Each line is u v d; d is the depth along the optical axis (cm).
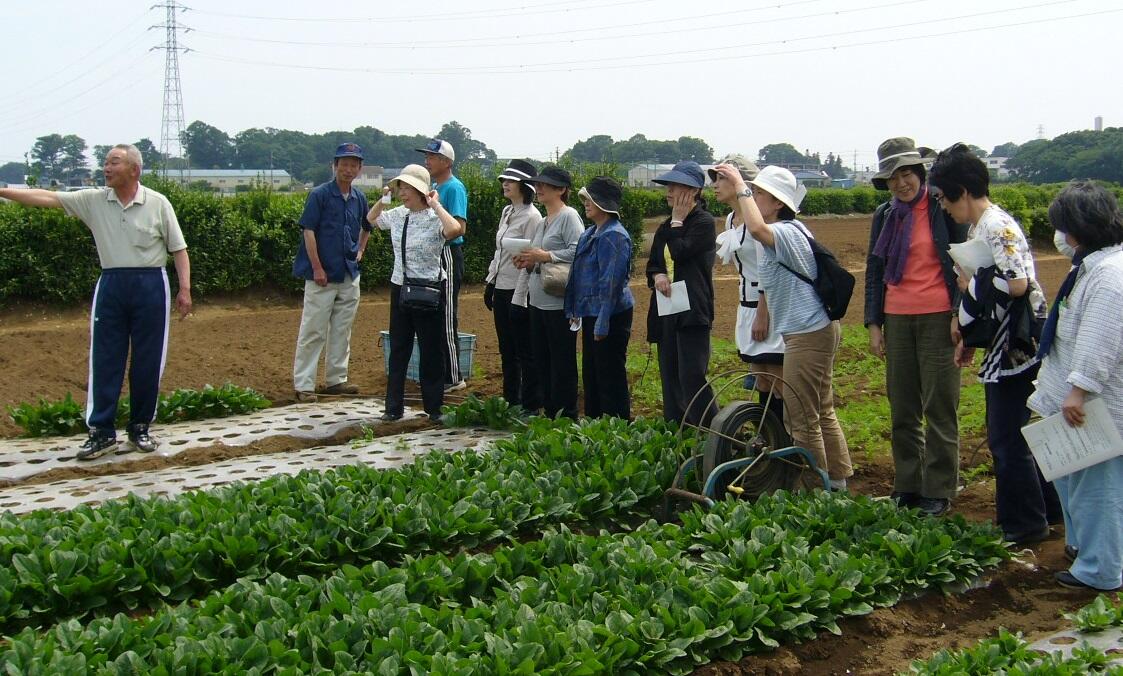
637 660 462
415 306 929
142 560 554
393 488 666
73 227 1605
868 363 1253
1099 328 539
